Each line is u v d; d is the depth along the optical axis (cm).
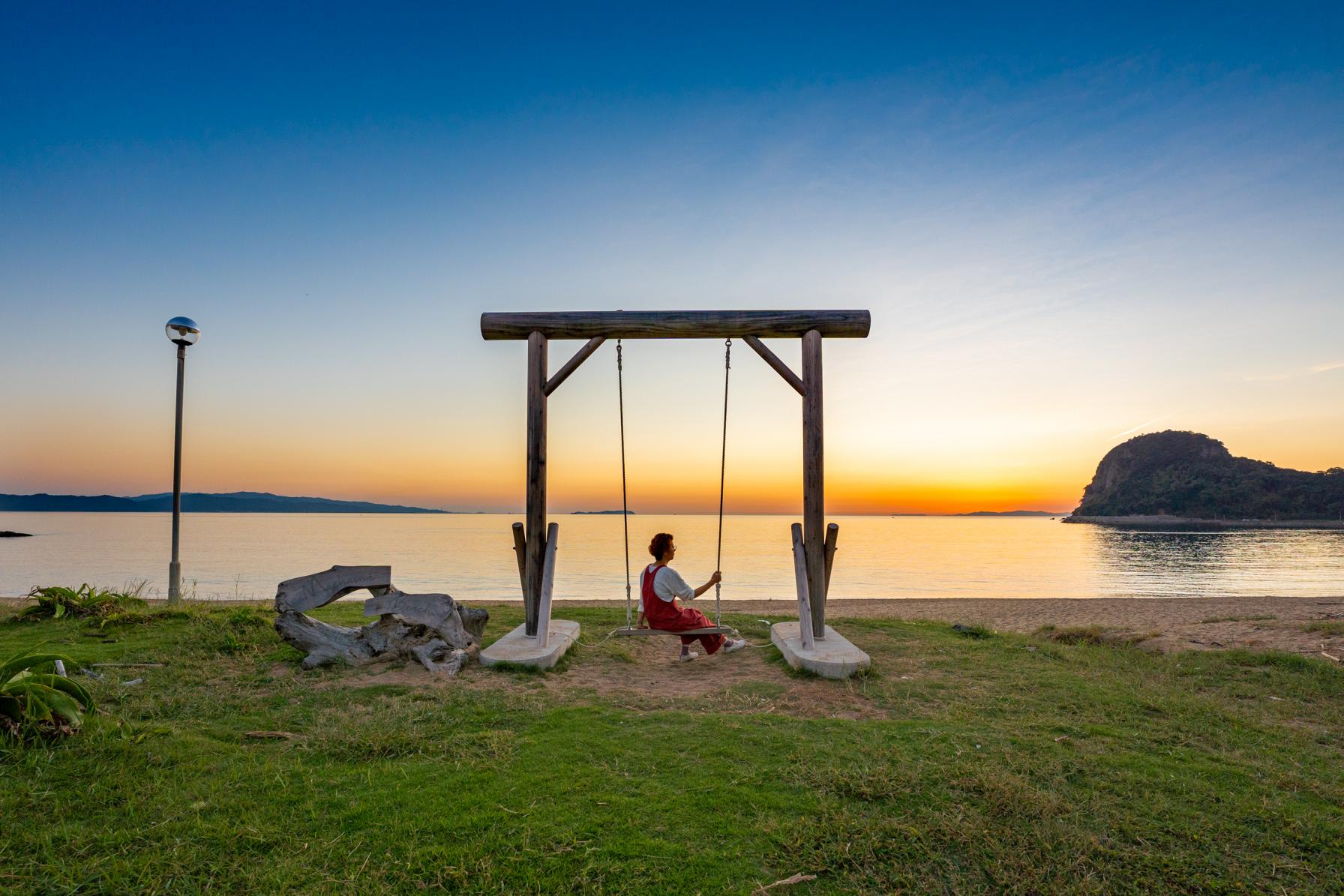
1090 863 320
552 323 793
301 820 339
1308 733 529
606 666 718
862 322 786
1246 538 9031
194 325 1187
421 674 633
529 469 784
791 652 707
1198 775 420
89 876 287
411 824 336
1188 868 316
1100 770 419
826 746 450
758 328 790
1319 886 306
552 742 453
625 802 364
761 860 315
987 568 4175
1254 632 925
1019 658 764
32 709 414
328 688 583
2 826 323
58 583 2372
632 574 3369
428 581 2903
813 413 784
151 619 871
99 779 374
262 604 1092
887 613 1548
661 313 794
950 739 469
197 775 387
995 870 312
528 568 780
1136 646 877
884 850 324
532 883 293
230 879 290
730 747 446
